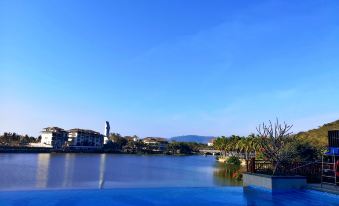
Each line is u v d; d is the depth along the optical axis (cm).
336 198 1667
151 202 1631
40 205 1517
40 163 11862
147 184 6153
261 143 2292
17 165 10550
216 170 10094
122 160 16488
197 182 6444
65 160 14450
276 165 2081
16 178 6994
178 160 18100
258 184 1994
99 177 7669
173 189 1927
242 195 1805
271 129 2286
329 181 1959
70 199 1631
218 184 5891
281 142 2227
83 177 7612
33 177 7300
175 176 7988
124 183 6381
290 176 1925
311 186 1859
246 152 11875
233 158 12875
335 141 2198
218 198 1736
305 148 2503
